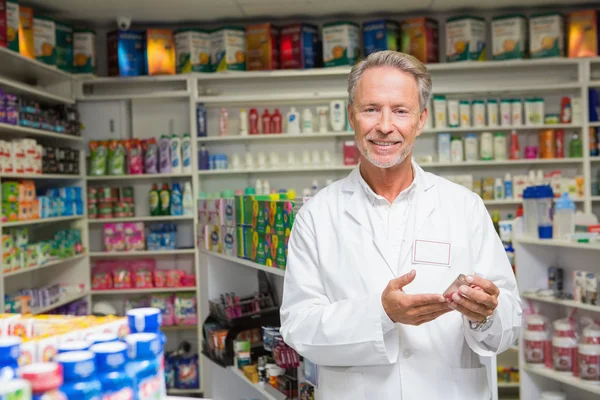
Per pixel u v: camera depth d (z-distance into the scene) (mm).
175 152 5660
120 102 5953
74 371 1072
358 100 1743
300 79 5871
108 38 5793
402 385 1735
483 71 5789
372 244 1825
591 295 3381
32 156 4672
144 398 1216
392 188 1883
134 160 5668
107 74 6074
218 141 5941
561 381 3621
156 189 5766
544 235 3721
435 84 5828
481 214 1915
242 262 2971
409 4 5652
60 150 5227
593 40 5477
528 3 5707
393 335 1694
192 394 5586
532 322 3785
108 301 5965
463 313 1562
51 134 4977
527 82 5777
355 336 1655
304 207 2006
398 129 1704
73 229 5480
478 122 5637
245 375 2998
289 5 5562
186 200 5664
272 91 5895
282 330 1871
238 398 3496
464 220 1862
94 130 5961
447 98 5863
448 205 1886
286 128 5922
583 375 3383
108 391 1129
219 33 5691
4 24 4328
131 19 5836
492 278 1808
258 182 5648
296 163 5855
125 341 1305
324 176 5945
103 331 1422
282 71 5598
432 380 1743
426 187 1900
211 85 5895
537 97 5812
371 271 1790
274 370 2779
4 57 4434
